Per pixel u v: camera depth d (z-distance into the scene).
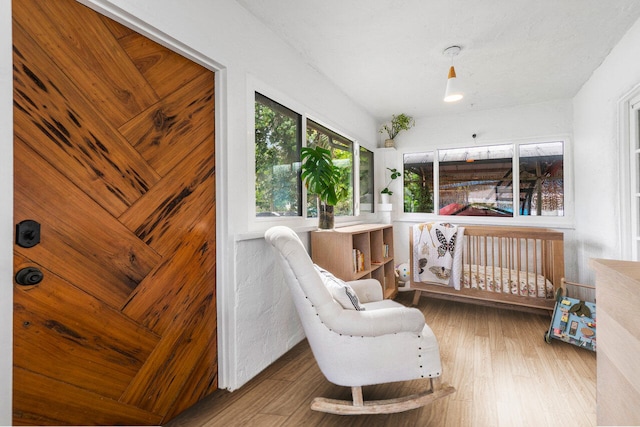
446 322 2.88
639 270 0.66
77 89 1.17
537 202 3.62
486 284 3.04
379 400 1.71
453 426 1.48
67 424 1.15
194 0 1.55
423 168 4.22
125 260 1.34
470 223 3.92
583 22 2.02
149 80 1.43
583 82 3.00
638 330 0.56
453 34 2.17
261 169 2.13
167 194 1.52
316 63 2.61
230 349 1.80
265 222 2.10
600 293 0.75
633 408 0.58
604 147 2.56
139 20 1.30
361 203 3.95
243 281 1.87
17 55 1.01
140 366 1.40
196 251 1.68
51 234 1.10
